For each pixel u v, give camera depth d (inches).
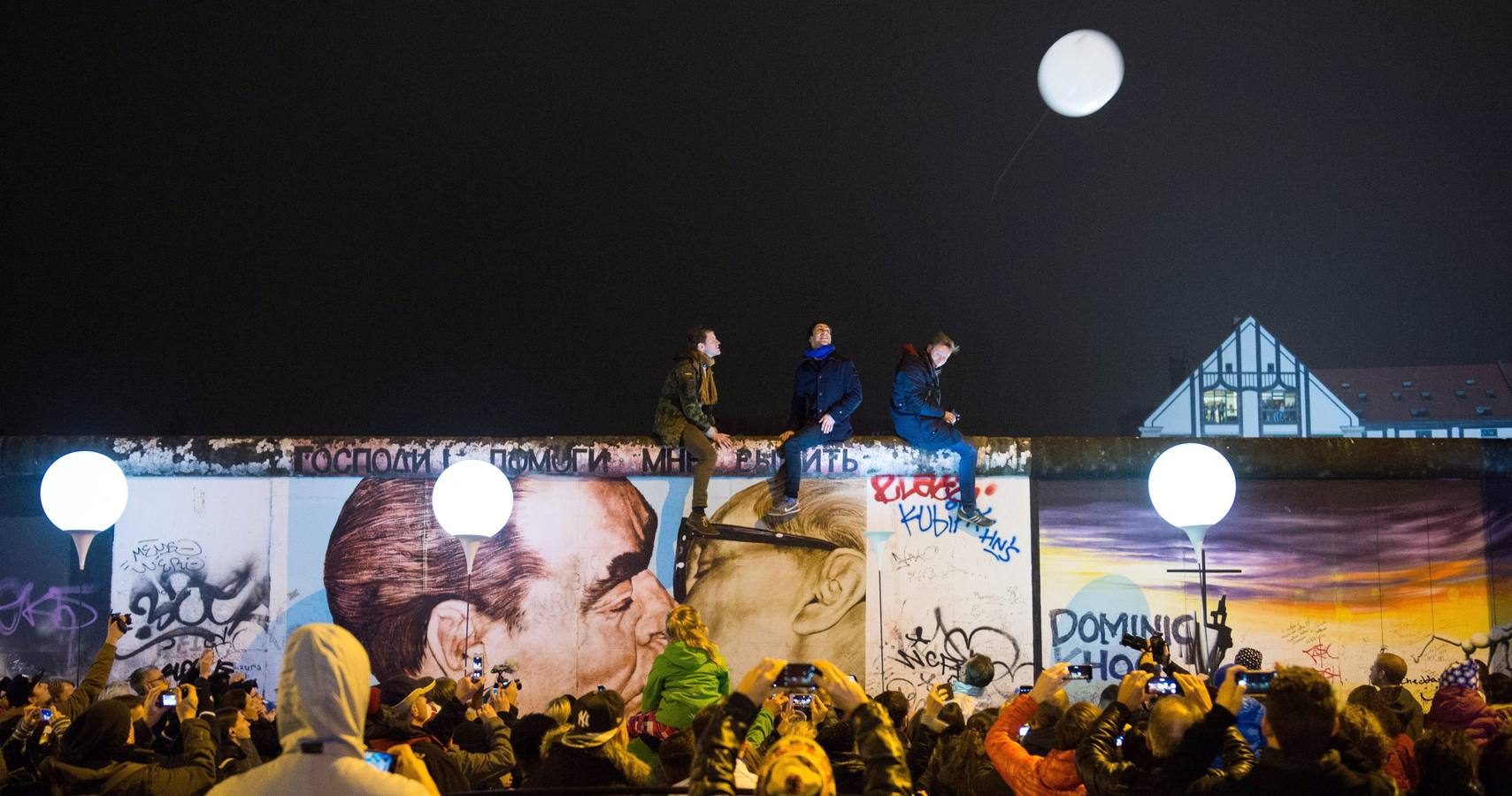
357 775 148.6
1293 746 176.6
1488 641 538.9
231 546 522.3
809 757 150.4
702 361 530.6
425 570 525.7
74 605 516.1
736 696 163.3
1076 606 535.2
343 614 521.7
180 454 523.5
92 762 253.4
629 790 214.8
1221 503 454.6
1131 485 541.0
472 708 333.7
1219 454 486.9
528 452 532.4
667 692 346.9
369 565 524.1
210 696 373.1
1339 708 212.4
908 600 532.1
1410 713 308.2
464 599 525.7
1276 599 536.4
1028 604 534.0
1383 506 543.8
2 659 512.7
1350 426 2723.9
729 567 530.3
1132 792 195.3
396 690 494.3
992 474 539.2
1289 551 538.6
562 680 523.8
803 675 163.5
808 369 536.4
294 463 526.6
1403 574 540.4
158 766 255.8
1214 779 183.3
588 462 533.6
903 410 530.6
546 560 529.0
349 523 526.3
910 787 158.2
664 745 258.1
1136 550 538.0
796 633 529.0
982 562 535.2
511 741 286.2
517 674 522.6
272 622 520.1
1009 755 227.0
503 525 505.4
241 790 148.2
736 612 529.0
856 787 233.6
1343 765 177.6
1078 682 530.3
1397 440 545.3
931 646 530.6
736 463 534.6
